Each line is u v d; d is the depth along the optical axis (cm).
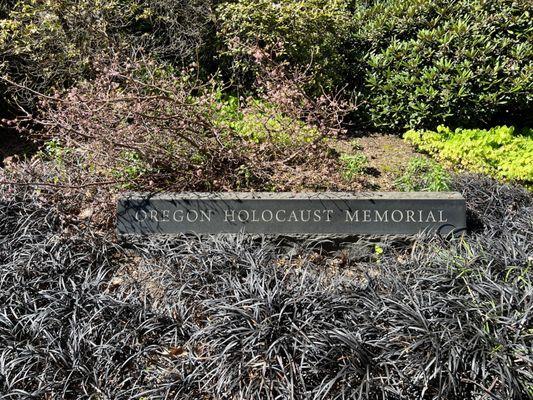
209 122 496
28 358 333
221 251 414
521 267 372
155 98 473
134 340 352
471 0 707
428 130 667
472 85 653
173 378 328
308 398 296
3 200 488
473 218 483
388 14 731
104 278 421
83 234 457
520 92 650
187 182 495
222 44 754
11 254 435
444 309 334
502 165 581
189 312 377
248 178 507
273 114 536
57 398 320
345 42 744
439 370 294
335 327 333
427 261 399
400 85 675
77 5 673
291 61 698
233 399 313
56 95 486
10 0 723
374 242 451
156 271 421
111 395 321
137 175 498
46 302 388
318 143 539
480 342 310
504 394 288
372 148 644
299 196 453
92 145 486
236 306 352
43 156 604
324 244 455
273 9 689
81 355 339
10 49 662
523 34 666
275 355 315
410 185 518
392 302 345
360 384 300
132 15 755
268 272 393
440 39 666
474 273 367
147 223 458
